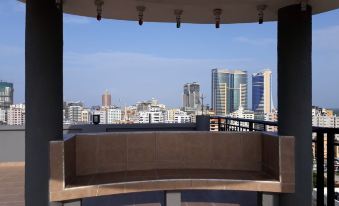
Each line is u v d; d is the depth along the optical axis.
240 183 3.83
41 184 3.56
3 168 7.35
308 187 3.91
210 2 4.03
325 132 3.54
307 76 3.94
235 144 4.66
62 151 3.34
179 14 4.43
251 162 4.61
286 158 3.76
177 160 4.68
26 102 3.60
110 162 4.41
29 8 3.61
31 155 3.57
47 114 3.59
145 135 4.61
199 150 4.71
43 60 3.58
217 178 3.96
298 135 3.93
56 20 3.68
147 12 4.49
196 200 4.74
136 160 4.55
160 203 4.55
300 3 3.92
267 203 3.83
